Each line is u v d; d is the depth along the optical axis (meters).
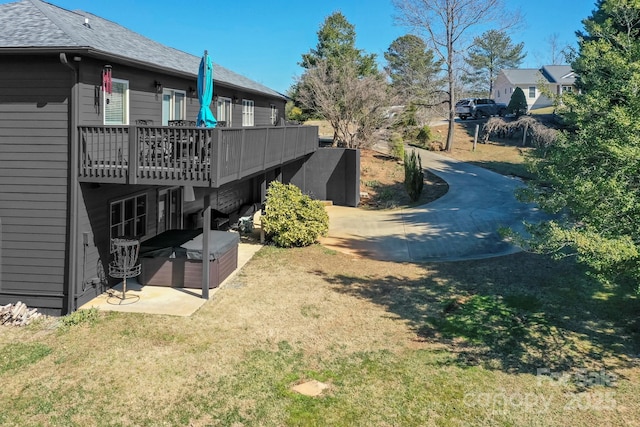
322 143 31.12
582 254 7.08
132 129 9.60
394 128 29.69
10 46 9.00
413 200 22.42
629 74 7.32
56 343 8.39
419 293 11.23
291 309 10.12
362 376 7.45
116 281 11.48
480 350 8.41
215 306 10.17
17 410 6.40
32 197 9.87
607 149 6.82
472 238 15.98
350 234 17.02
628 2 8.40
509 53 69.31
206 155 9.74
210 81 11.40
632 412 6.52
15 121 9.74
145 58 11.84
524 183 24.67
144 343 8.38
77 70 9.50
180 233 12.86
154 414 6.36
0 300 10.09
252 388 7.03
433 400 6.81
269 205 15.05
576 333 9.09
